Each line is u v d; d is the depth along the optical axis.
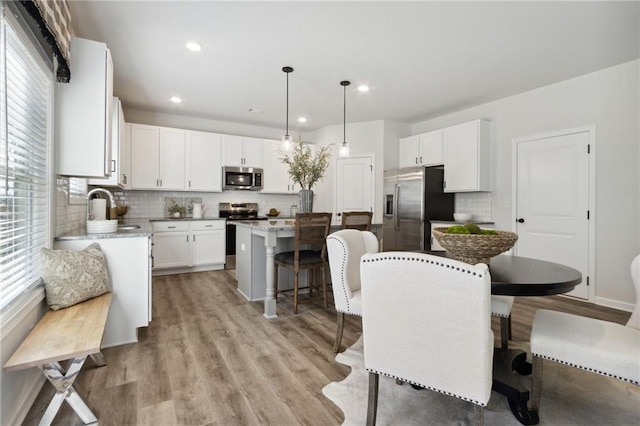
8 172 1.50
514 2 2.29
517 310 3.21
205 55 3.12
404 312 1.29
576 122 3.60
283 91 4.10
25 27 1.58
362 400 1.71
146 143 4.76
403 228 4.98
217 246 5.06
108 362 2.10
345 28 2.64
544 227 3.88
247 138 5.57
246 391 1.78
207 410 1.62
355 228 3.31
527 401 1.57
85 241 2.27
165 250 4.66
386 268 1.30
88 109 2.27
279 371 2.00
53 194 2.14
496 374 1.71
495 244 1.64
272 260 2.97
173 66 3.38
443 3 2.32
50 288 1.88
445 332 1.21
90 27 2.63
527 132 4.05
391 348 1.34
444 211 4.88
